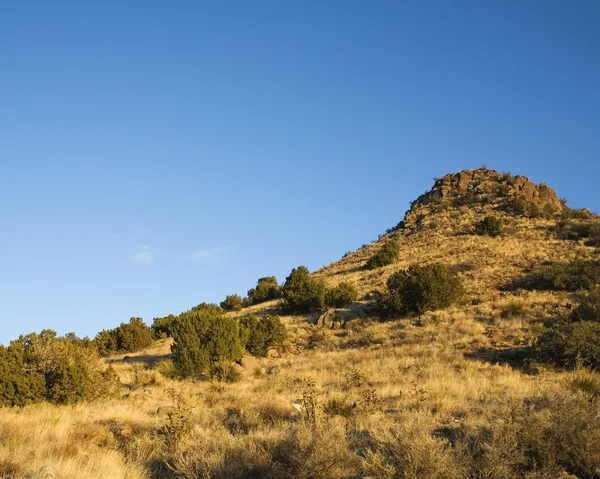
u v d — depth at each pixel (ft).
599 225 142.72
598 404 30.91
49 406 50.98
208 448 28.81
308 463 25.43
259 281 172.14
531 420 26.71
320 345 91.66
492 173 218.18
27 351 55.62
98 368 59.67
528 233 152.05
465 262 133.08
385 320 102.17
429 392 47.21
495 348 72.18
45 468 25.86
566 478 23.44
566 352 59.62
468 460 24.43
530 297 97.96
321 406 40.01
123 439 36.29
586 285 99.04
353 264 171.22
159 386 66.64
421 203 214.48
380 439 27.02
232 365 74.43
